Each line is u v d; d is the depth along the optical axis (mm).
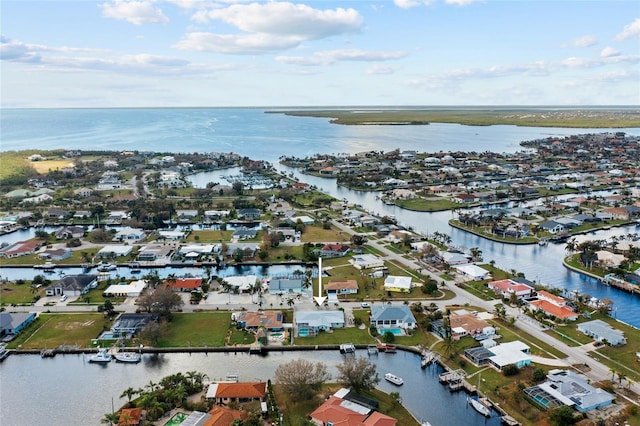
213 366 119500
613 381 108375
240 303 153375
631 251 193625
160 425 95188
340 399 101875
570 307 144500
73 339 131125
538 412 98438
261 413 99375
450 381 110625
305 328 135750
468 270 175250
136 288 161250
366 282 168750
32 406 104438
